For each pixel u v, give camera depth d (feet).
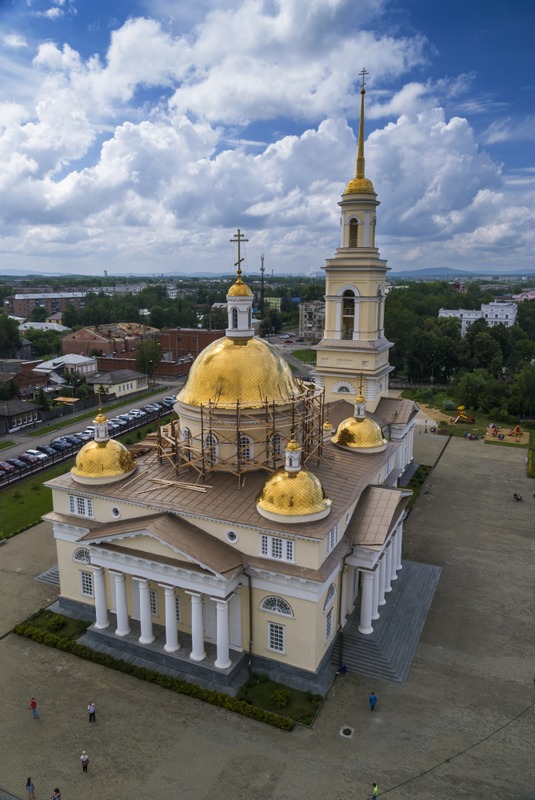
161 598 130.52
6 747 102.42
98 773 96.89
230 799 91.97
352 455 159.43
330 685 116.88
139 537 120.78
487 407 358.23
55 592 151.53
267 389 135.64
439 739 103.40
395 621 136.36
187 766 98.12
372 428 163.94
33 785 94.73
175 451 139.95
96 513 135.95
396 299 562.25
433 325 518.78
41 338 572.51
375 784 94.12
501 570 163.02
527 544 179.32
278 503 115.55
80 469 137.90
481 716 108.88
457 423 334.85
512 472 247.70
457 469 251.60
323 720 107.86
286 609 116.88
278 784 94.43
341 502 127.44
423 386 447.83
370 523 130.41
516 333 557.74
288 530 112.78
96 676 120.88
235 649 123.54
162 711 110.83
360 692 115.14
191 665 119.44
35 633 132.36
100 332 556.10
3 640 132.16
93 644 130.41
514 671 121.49
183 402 139.85
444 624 137.59
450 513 203.10
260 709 109.29
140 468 144.66
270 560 116.57
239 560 116.98
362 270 201.57
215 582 112.98
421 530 188.96
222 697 112.27
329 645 123.75
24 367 415.23
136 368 445.37
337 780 95.04
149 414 337.52
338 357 214.69
